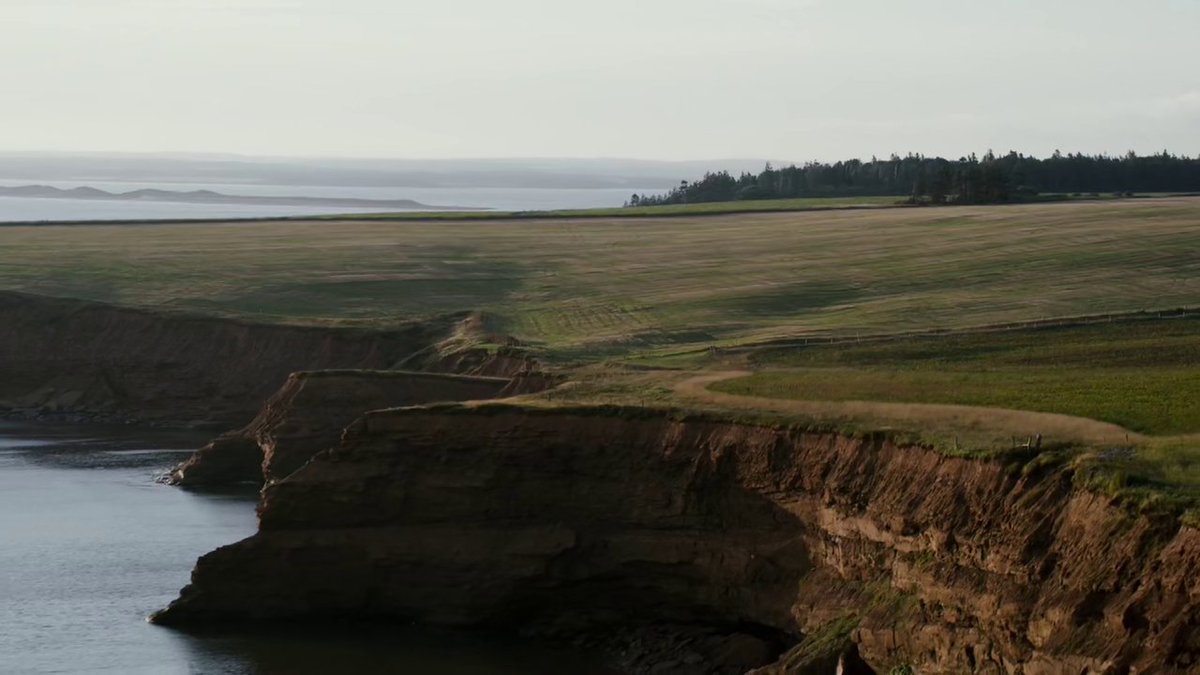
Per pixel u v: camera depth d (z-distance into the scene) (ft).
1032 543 151.02
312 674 187.93
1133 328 258.57
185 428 369.50
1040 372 217.15
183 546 249.34
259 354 377.50
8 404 391.86
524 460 202.18
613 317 362.12
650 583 194.70
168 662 192.44
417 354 343.05
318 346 369.71
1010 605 148.25
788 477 186.80
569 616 199.62
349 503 205.57
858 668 164.35
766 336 303.68
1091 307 314.76
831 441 185.26
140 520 267.80
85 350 400.06
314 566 206.08
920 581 161.89
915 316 322.34
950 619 155.33
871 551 172.65
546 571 197.77
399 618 205.26
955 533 160.35
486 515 202.59
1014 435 171.63
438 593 202.90
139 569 235.40
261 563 207.21
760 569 186.80
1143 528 140.87
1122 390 192.75
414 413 207.62
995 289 354.95
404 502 204.95
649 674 184.85
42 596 220.84
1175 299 319.27
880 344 265.34
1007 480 159.94
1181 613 132.57
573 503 199.82
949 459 168.25
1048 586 146.51
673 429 198.18
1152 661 132.16
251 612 207.21
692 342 312.71
